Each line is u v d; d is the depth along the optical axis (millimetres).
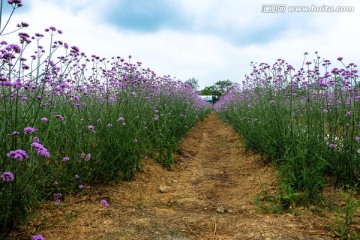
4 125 3018
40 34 4219
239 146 7926
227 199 4324
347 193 3840
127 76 6676
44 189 3545
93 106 5555
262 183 4723
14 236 2762
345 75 4996
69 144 4250
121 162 4707
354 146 4211
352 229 3074
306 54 5410
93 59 6328
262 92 8102
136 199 4082
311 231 3125
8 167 2848
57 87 4352
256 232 3156
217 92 37375
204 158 7273
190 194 4539
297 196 3805
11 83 3363
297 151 4406
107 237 2938
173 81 10469
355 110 4691
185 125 9141
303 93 6078
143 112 6473
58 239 2826
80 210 3467
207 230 3240
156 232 3133
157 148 6379
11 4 3131
